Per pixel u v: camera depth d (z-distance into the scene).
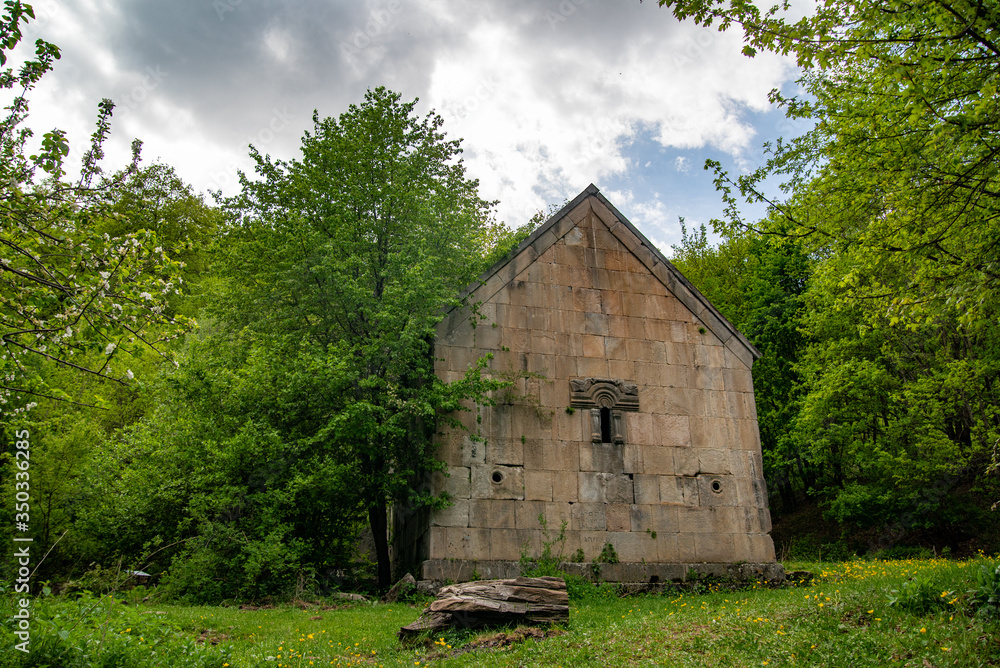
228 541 15.19
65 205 8.30
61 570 17.67
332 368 14.82
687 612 11.74
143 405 22.52
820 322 24.41
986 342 21.17
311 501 16.39
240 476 16.05
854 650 7.73
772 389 28.72
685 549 16.25
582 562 15.51
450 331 16.59
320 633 10.70
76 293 7.92
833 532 26.52
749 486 17.22
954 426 23.84
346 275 16.08
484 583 11.32
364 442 15.91
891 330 22.69
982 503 22.33
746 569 16.31
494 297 17.14
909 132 9.55
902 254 10.29
